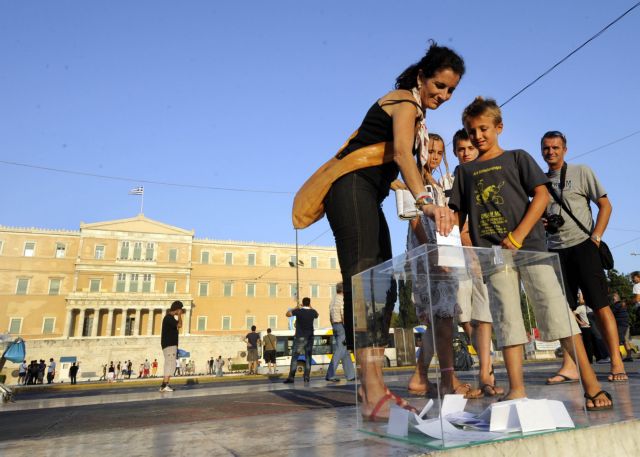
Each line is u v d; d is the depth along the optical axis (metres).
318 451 1.26
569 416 1.41
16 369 35.78
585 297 3.44
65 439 1.71
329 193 2.16
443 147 3.64
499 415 1.35
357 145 2.18
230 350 40.84
